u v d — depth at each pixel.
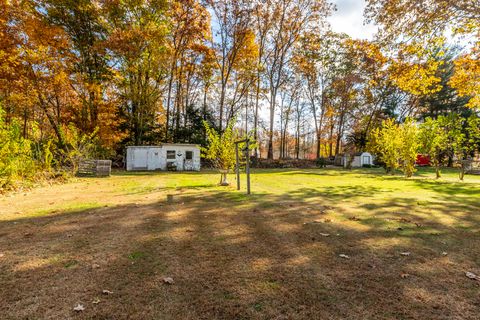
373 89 35.09
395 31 9.84
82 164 17.55
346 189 10.77
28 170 11.16
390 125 19.09
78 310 2.20
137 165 23.86
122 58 26.77
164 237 4.17
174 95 36.25
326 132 43.59
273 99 34.47
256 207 6.67
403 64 10.40
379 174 20.62
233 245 3.82
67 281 2.70
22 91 20.73
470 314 2.16
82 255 3.40
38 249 3.61
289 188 11.09
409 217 5.61
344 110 36.53
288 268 3.04
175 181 13.79
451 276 2.85
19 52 19.80
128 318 2.10
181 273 2.91
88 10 24.06
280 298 2.40
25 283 2.65
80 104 24.56
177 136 31.27
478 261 3.26
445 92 35.19
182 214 5.84
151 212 6.04
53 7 23.06
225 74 36.22
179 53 31.39
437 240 4.07
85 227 4.73
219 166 12.03
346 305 2.29
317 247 3.74
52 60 21.19
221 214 5.86
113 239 4.06
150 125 29.67
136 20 26.33
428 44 9.86
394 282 2.71
